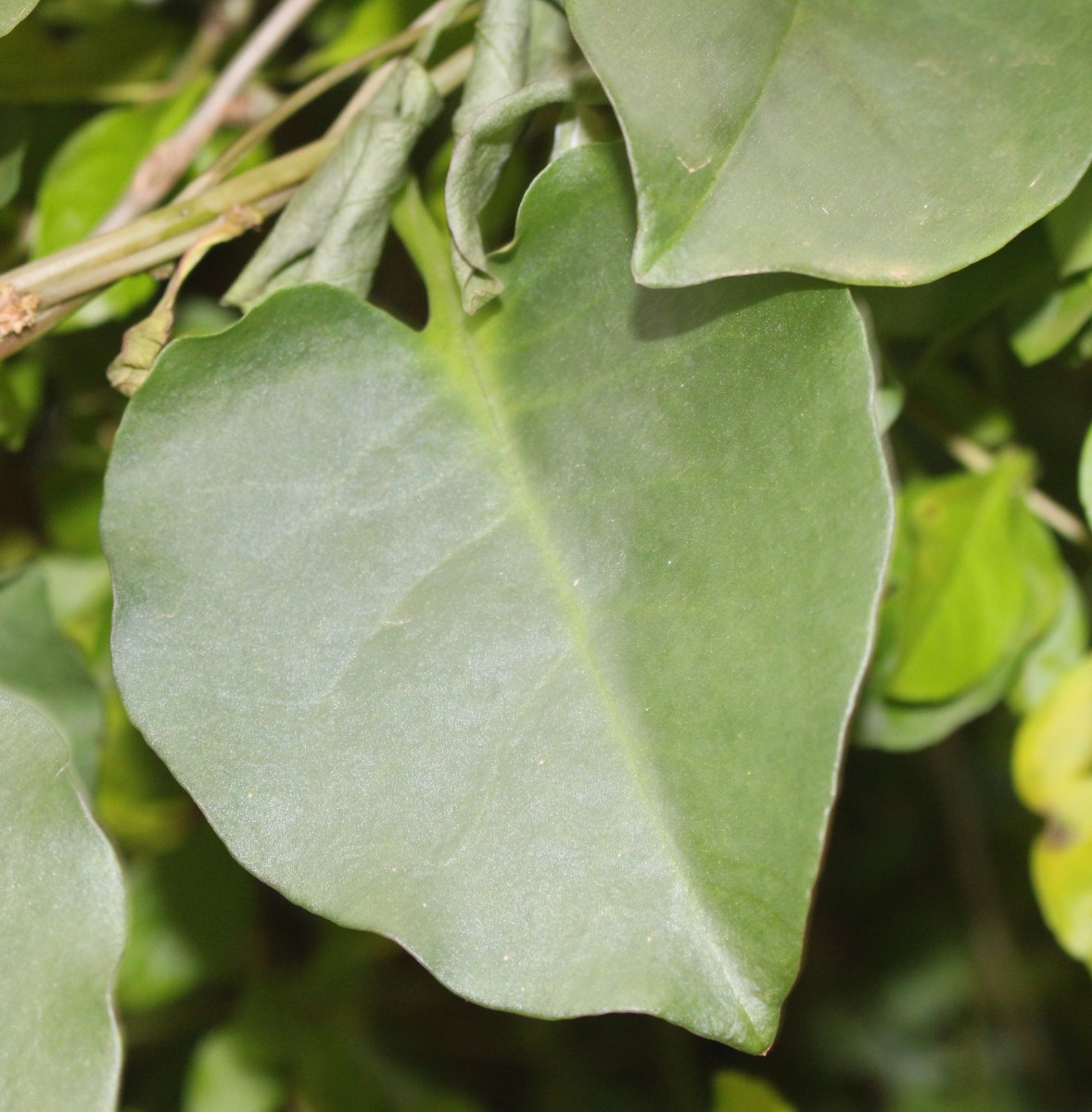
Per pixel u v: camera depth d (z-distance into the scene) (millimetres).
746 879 281
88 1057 291
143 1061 519
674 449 292
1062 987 686
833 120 281
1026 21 283
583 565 295
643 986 284
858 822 708
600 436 296
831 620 279
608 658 292
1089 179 318
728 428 289
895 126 282
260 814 291
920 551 366
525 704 292
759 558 285
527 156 360
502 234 362
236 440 296
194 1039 517
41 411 397
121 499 294
